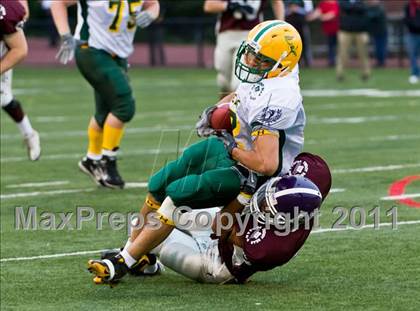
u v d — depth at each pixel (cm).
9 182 2362
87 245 1741
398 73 5891
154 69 6331
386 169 2472
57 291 1445
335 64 6391
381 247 1684
